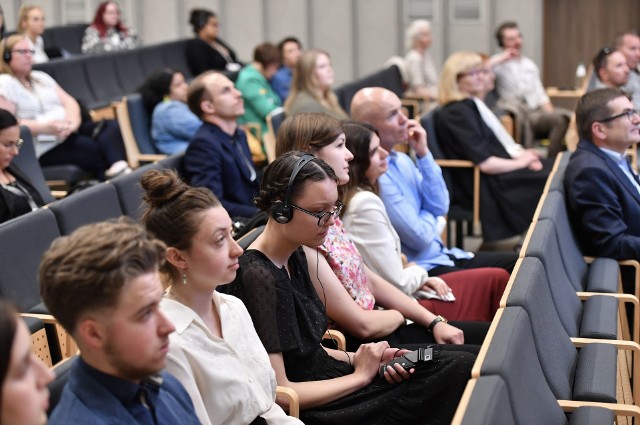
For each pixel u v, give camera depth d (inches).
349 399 118.3
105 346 74.2
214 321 101.7
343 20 516.1
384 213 153.8
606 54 304.8
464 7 498.9
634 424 124.9
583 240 190.7
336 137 143.9
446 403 117.0
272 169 117.0
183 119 283.0
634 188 189.6
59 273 72.2
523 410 93.7
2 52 281.9
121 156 295.7
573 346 134.5
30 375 59.5
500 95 378.0
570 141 276.4
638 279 184.2
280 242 117.6
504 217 260.5
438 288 163.9
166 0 531.2
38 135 282.5
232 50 480.4
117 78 400.2
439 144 264.1
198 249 97.1
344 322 135.6
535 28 488.4
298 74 282.2
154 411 79.8
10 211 197.0
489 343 98.3
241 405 98.6
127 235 74.2
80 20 543.2
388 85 382.9
